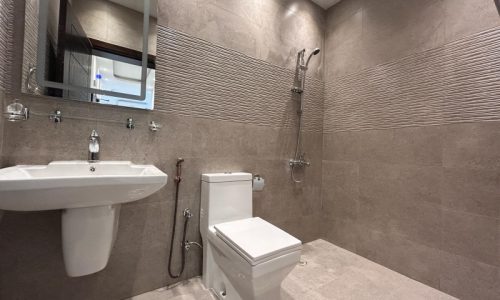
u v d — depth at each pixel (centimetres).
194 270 151
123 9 127
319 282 151
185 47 145
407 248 160
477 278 129
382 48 180
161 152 138
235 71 166
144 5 131
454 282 138
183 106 145
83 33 117
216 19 158
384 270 167
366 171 188
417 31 160
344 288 145
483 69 130
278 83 191
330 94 220
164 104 138
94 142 114
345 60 207
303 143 209
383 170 177
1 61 96
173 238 142
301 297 135
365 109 190
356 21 199
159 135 137
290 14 199
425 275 150
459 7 140
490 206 126
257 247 102
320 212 223
